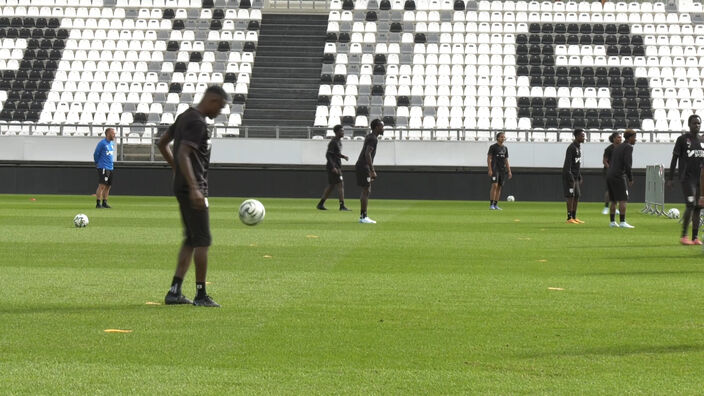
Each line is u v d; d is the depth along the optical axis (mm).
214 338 9539
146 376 7809
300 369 8141
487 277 15164
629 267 16875
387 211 37188
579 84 60094
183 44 62969
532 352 8953
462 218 32375
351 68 61375
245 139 52406
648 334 9953
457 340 9562
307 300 12367
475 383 7668
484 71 60969
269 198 51031
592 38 63375
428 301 12367
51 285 13664
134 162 52219
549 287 13914
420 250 19906
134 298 12375
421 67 61000
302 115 58812
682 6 66125
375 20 64938
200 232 11680
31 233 23328
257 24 64750
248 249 19672
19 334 9664
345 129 52656
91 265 16391
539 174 52125
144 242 21000
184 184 11562
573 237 24031
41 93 59250
